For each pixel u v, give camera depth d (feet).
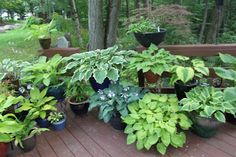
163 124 6.86
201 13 22.38
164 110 7.33
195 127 7.30
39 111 7.97
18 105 8.13
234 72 7.41
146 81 8.77
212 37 21.89
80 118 8.82
